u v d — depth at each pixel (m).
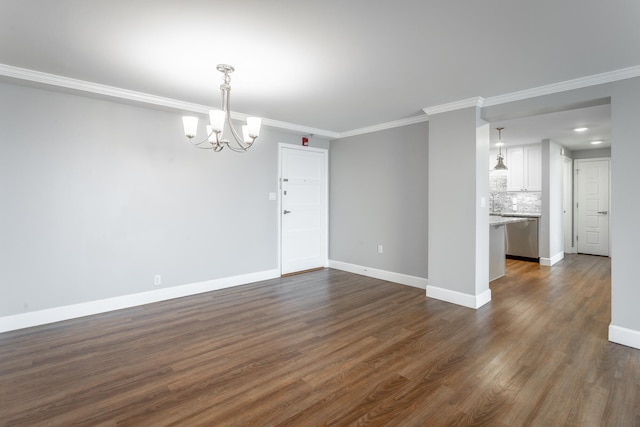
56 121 3.22
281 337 2.90
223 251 4.42
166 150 3.91
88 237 3.41
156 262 3.86
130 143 3.66
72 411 1.90
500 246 5.01
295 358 2.53
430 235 4.00
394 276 4.73
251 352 2.62
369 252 5.09
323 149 5.61
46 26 2.12
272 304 3.78
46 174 3.18
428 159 4.13
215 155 4.32
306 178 5.38
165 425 1.79
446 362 2.46
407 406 1.96
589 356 2.54
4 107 2.97
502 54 2.49
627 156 2.71
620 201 2.74
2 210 2.98
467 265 3.67
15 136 3.02
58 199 3.24
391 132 4.75
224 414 1.88
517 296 4.06
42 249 3.17
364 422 1.82
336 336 2.92
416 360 2.49
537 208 6.63
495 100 3.52
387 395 2.06
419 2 1.84
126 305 3.65
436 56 2.53
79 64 2.71
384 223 4.86
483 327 3.10
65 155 3.27
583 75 2.87
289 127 4.76
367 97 3.54
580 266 5.76
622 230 2.73
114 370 2.35
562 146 6.47
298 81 3.07
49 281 3.21
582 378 2.24
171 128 3.95
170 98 3.61
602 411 1.90
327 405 1.96
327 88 3.26
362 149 5.15
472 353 2.60
